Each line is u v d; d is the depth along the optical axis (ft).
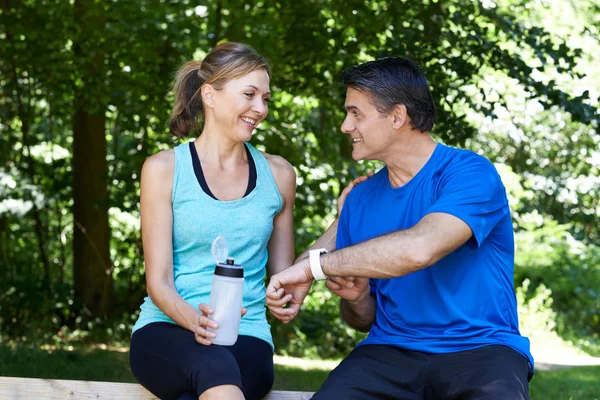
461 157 11.31
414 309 11.23
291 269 10.75
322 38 28.68
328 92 30.45
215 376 9.41
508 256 11.48
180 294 10.83
